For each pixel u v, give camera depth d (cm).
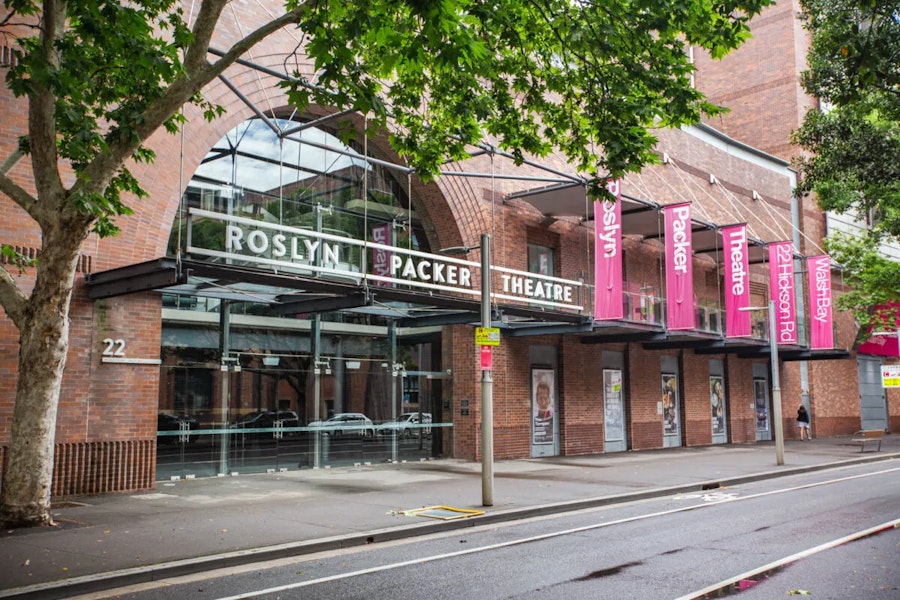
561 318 2088
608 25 1091
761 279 3422
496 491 1496
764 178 3509
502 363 2200
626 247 2686
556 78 1258
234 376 1727
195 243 1627
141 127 1033
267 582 806
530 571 836
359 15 904
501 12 1089
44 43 987
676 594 730
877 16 1143
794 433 3528
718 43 1058
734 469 1988
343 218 1942
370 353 2012
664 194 2798
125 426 1435
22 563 845
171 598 745
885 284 3222
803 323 3612
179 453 1620
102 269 1433
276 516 1180
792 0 3856
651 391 2755
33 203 1050
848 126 1808
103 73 1107
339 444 1916
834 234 3519
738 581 779
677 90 1105
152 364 1484
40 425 1060
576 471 1897
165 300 1628
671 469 1966
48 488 1076
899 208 2550
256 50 1694
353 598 730
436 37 829
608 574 816
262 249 1445
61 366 1076
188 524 1103
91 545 945
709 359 3097
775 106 3859
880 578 789
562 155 2400
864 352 4059
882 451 2695
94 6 954
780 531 1082
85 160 1123
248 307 1764
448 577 812
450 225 2117
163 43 1049
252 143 1762
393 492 1462
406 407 2083
